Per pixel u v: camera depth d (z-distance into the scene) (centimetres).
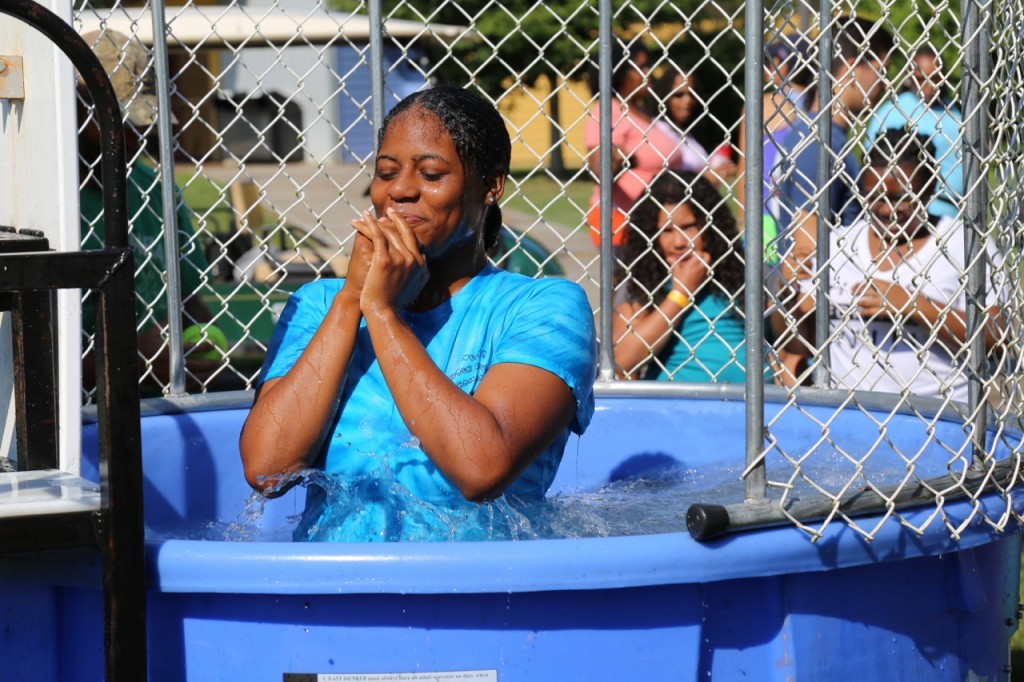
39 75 611
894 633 600
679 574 529
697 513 529
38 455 616
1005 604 699
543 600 527
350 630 526
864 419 884
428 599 521
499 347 634
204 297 1562
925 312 1055
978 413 636
